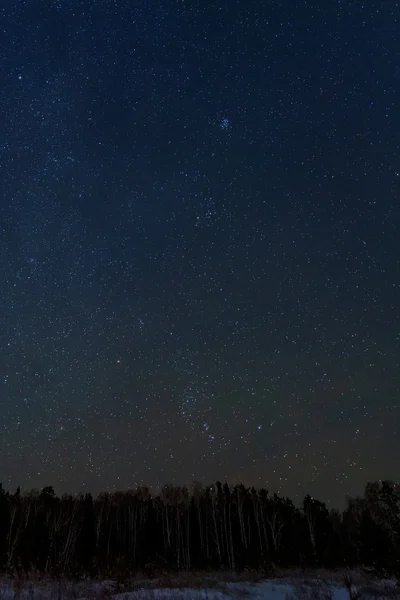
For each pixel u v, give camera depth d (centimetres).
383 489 2302
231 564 2997
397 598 1659
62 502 3306
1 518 2870
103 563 2494
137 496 3894
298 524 3334
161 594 1599
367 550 2377
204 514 3750
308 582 1998
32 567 2345
